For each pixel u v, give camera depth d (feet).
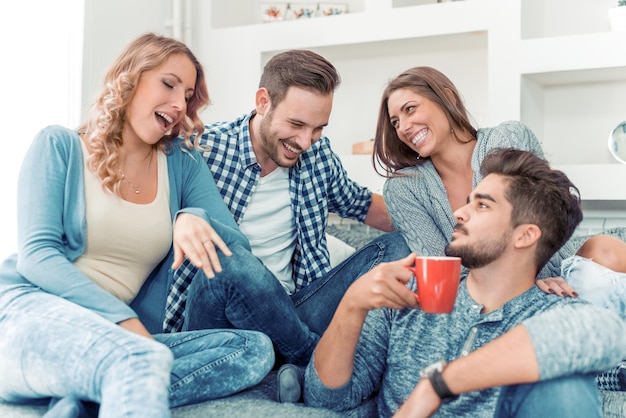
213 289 5.71
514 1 9.04
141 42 6.07
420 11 9.64
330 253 8.15
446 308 4.55
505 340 4.31
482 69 10.11
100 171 5.72
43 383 4.77
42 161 5.64
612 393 5.27
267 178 7.22
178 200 6.40
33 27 8.70
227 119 10.96
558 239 4.89
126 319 5.00
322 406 5.11
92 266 5.73
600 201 9.24
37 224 5.40
